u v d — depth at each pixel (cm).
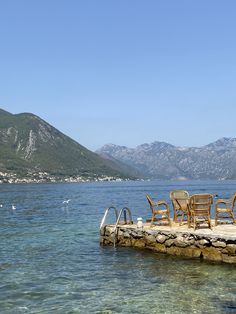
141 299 1370
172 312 1248
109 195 11656
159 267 1789
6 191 15188
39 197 10469
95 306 1316
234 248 1792
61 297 1412
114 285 1540
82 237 2770
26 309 1302
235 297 1368
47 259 2038
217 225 2164
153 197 10150
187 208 2106
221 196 9694
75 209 5916
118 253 2130
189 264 1817
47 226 3603
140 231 2192
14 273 1748
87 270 1784
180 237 1983
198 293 1416
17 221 4209
